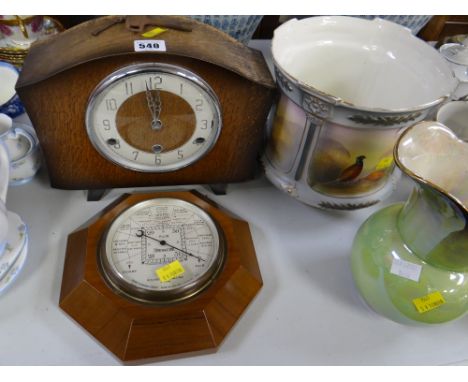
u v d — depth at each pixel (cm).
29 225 64
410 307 51
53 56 53
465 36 82
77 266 56
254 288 58
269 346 55
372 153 56
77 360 51
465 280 50
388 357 55
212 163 66
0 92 76
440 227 44
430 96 59
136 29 54
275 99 62
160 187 70
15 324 53
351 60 68
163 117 58
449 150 47
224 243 59
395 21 75
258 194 73
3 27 75
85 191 70
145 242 57
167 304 53
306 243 67
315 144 57
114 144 60
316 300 60
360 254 55
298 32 63
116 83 53
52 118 55
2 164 50
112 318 52
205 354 53
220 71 53
